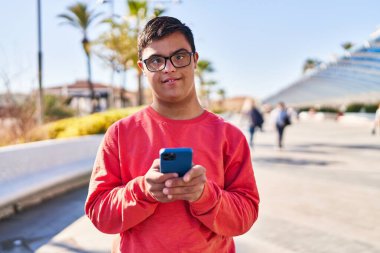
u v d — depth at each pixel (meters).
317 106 61.25
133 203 1.15
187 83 1.30
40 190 5.38
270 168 8.42
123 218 1.17
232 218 1.22
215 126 1.36
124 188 1.20
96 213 1.25
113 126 1.37
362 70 28.03
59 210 4.99
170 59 1.26
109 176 1.30
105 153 1.33
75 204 5.32
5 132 8.56
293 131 23.09
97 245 3.68
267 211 4.80
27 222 4.45
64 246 3.65
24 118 8.82
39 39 12.58
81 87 41.34
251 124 12.70
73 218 4.62
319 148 12.88
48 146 5.93
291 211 4.80
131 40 20.98
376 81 31.00
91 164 7.40
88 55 25.16
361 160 9.76
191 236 1.22
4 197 4.58
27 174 5.28
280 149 12.48
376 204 5.13
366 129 24.69
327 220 4.40
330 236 3.87
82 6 24.38
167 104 1.32
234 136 1.37
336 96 43.88
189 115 1.35
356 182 6.72
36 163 5.55
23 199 5.17
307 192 5.89
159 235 1.21
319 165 8.88
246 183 1.35
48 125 9.38
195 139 1.31
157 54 1.26
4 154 4.75
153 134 1.30
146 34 1.29
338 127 27.56
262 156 10.63
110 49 21.58
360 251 3.48
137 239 1.24
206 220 1.16
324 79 37.78
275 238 3.83
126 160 1.30
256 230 4.07
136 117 1.35
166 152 1.00
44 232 4.08
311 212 4.74
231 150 1.36
